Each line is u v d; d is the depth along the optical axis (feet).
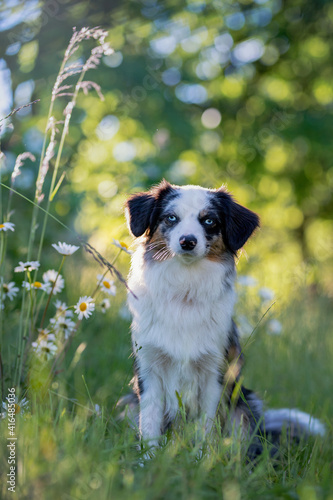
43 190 18.86
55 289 13.19
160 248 13.35
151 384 13.14
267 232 37.29
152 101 32.91
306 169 45.21
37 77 23.53
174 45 35.12
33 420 9.49
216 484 8.74
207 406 13.02
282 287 23.30
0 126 12.29
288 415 14.38
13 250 17.78
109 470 8.21
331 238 49.37
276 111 40.45
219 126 41.55
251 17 37.19
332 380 17.90
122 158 35.50
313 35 38.45
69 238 19.95
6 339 14.78
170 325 12.94
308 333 20.36
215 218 13.38
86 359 16.58
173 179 32.99
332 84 41.27
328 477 9.86
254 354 18.16
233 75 40.04
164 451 9.80
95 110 32.60
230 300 13.58
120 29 29.12
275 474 10.43
